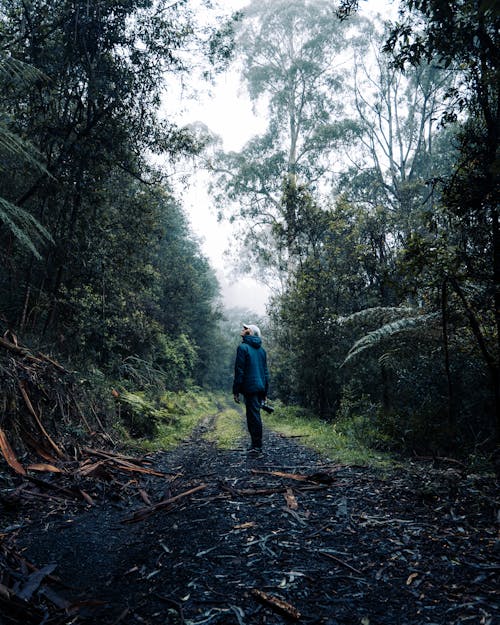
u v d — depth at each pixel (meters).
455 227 5.12
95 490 4.18
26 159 6.75
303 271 12.21
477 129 4.94
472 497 3.29
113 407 7.64
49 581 2.33
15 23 7.72
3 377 5.10
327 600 1.98
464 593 1.97
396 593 2.01
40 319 8.72
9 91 7.60
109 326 10.86
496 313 4.71
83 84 8.12
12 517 3.36
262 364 6.00
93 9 7.65
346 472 4.38
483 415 5.42
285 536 2.74
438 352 6.08
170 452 6.80
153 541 2.87
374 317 7.55
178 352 20.42
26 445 4.82
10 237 7.70
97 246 9.16
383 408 7.20
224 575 2.27
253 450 5.75
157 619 1.89
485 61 4.55
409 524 2.85
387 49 4.85
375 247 11.27
